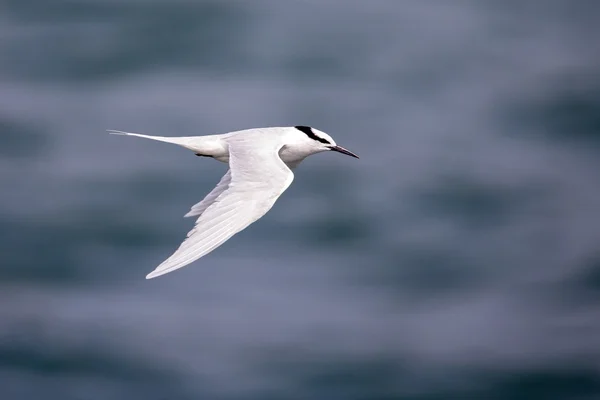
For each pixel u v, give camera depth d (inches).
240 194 354.3
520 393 681.0
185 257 323.3
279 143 412.2
